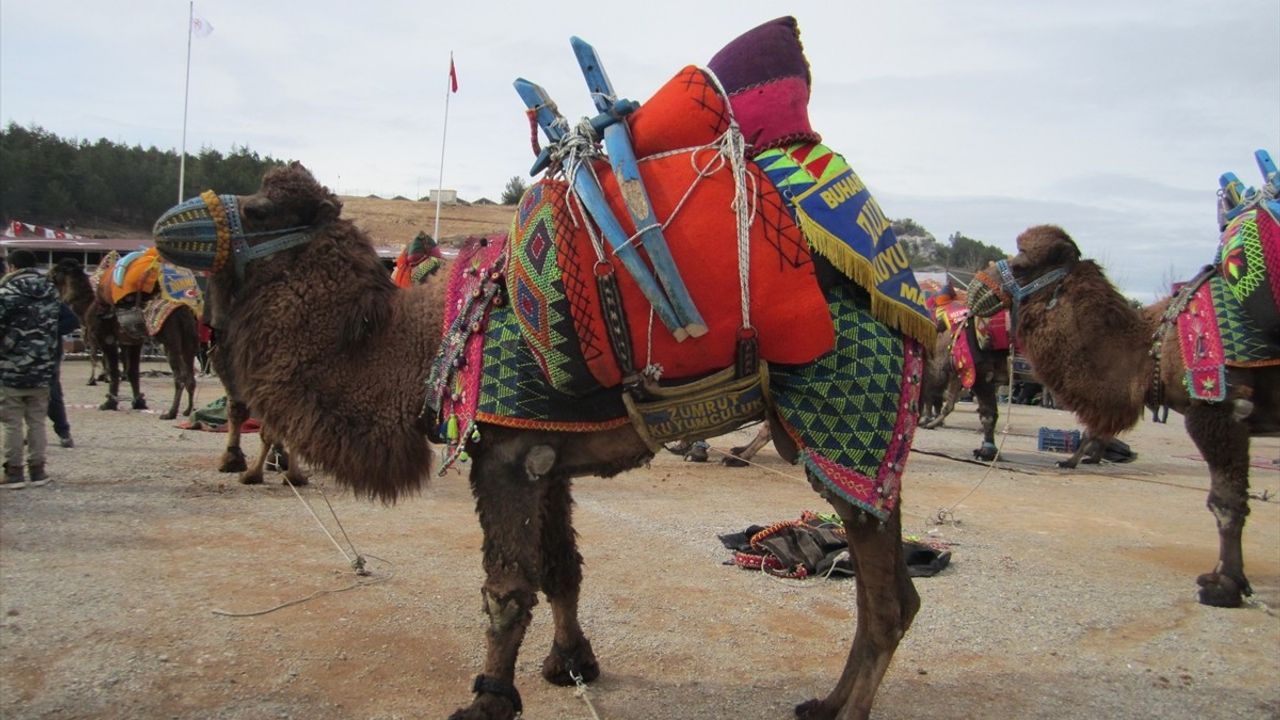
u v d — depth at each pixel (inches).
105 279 507.8
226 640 172.1
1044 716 156.9
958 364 488.7
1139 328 241.6
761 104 134.8
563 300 124.7
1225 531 225.1
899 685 168.1
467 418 129.4
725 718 150.9
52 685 149.5
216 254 140.5
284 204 141.9
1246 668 181.6
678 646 181.6
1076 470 463.8
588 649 163.6
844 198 131.5
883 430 132.2
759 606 207.5
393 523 270.7
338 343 137.7
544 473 132.5
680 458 429.1
